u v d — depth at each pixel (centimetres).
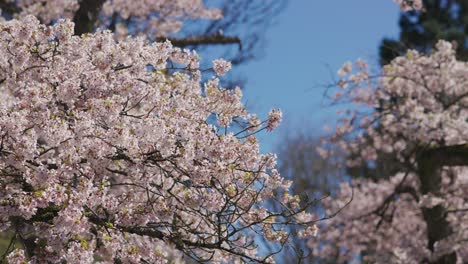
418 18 2402
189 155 465
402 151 1345
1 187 421
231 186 504
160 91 523
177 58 560
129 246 502
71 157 429
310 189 1889
